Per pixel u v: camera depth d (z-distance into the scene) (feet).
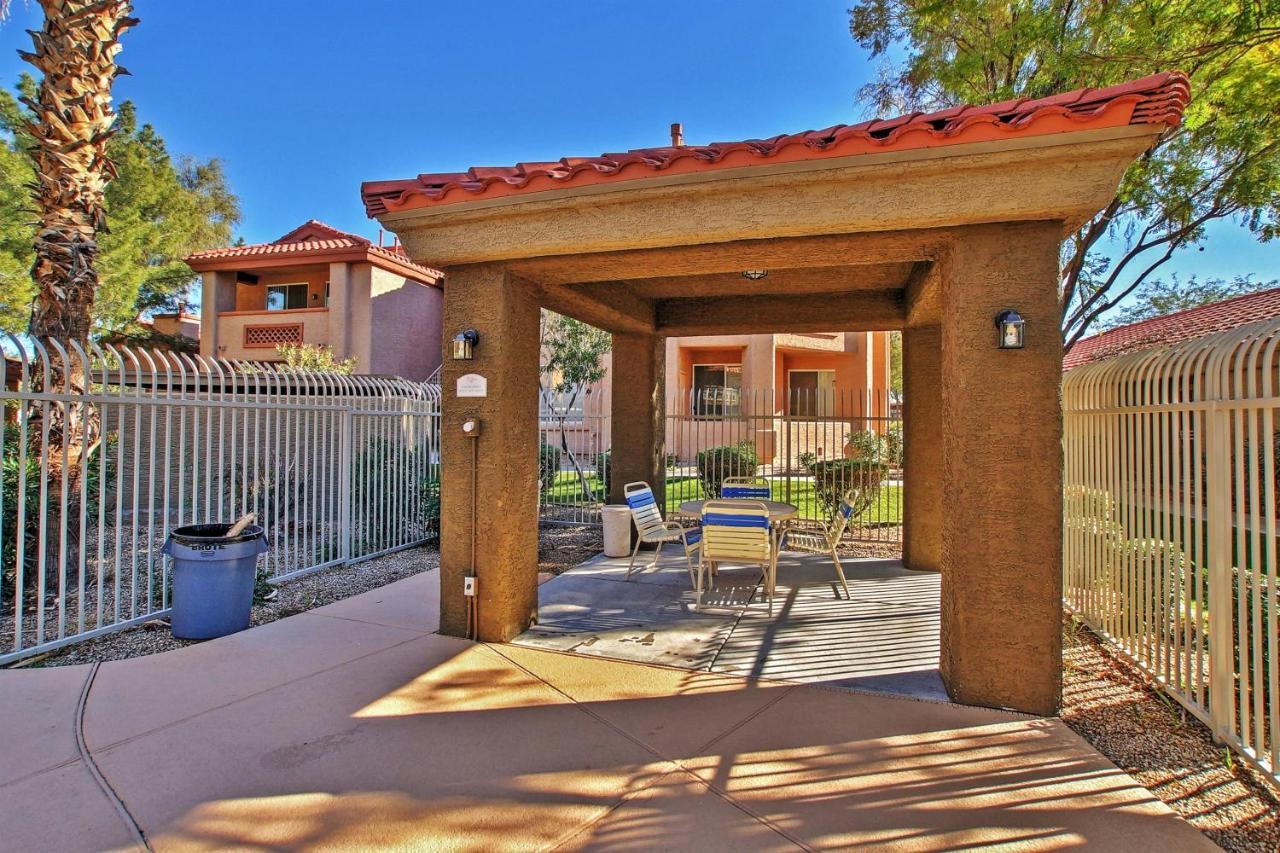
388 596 21.21
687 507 24.17
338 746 11.26
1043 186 11.84
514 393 17.19
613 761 10.83
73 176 20.13
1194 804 9.74
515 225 15.52
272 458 28.81
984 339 12.67
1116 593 16.10
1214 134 24.70
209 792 9.78
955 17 28.89
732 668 15.10
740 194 13.51
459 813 9.34
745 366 59.21
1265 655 12.33
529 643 16.80
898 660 15.60
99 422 20.77
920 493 25.09
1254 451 10.56
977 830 9.01
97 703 12.83
